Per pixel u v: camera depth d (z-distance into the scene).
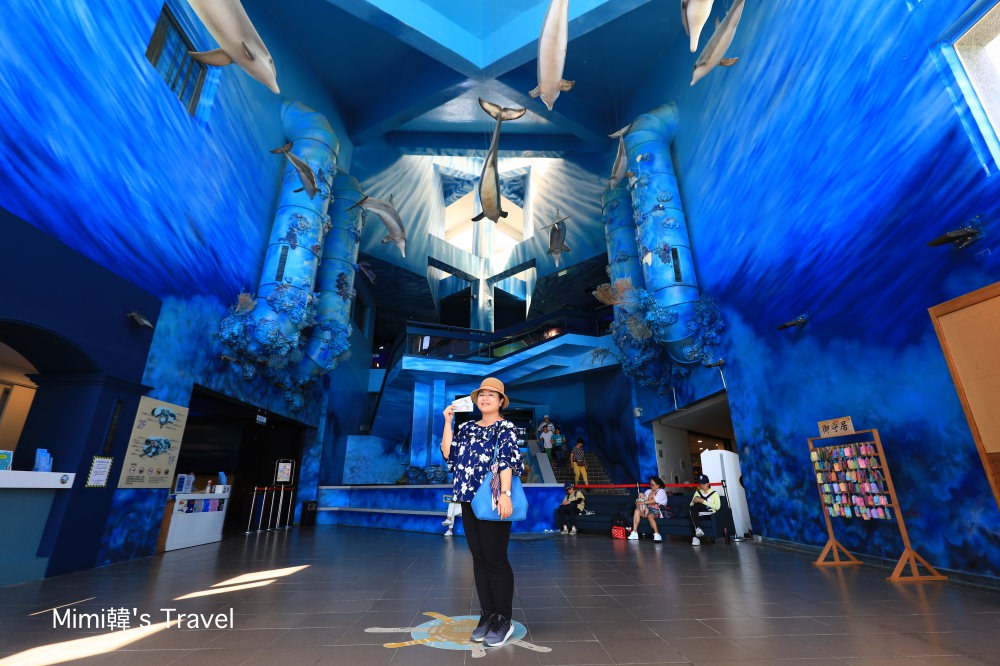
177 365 7.33
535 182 20.94
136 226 6.39
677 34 11.32
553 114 13.41
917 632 2.69
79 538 5.39
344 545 7.99
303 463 13.77
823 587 4.07
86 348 5.48
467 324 28.94
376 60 12.54
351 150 14.72
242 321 8.85
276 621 3.06
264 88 10.27
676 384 10.89
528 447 13.45
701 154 9.97
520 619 3.04
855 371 5.55
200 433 13.75
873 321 5.26
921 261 4.61
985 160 4.00
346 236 13.47
